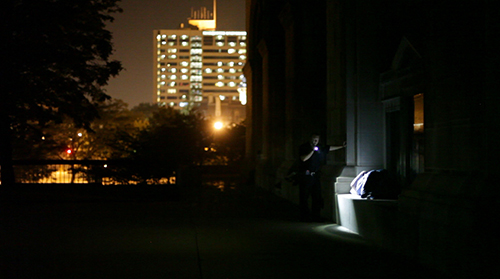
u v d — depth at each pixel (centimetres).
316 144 1131
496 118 577
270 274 636
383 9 1129
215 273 639
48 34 1958
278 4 2080
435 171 730
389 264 686
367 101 1121
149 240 870
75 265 678
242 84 5294
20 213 1265
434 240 639
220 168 3825
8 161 2002
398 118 1064
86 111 2175
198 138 4150
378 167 1113
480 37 622
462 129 658
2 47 1853
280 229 1002
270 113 2097
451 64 684
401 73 1016
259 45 2181
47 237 898
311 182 1123
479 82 625
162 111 5572
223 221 1122
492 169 587
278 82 2088
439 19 711
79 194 1738
